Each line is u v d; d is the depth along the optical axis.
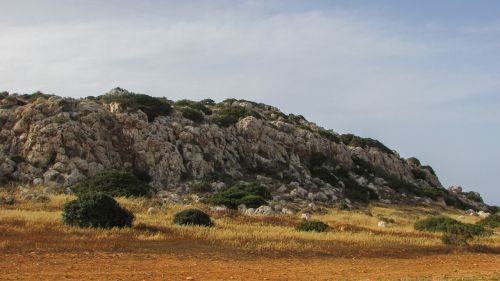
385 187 79.62
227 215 40.03
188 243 25.78
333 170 77.56
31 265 18.30
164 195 53.19
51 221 28.83
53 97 60.94
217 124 72.12
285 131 79.00
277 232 31.34
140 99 68.44
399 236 34.31
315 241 28.62
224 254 23.48
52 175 52.19
